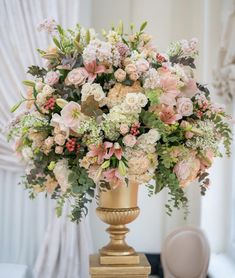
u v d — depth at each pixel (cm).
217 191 333
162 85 134
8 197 340
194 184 361
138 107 127
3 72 335
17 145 148
